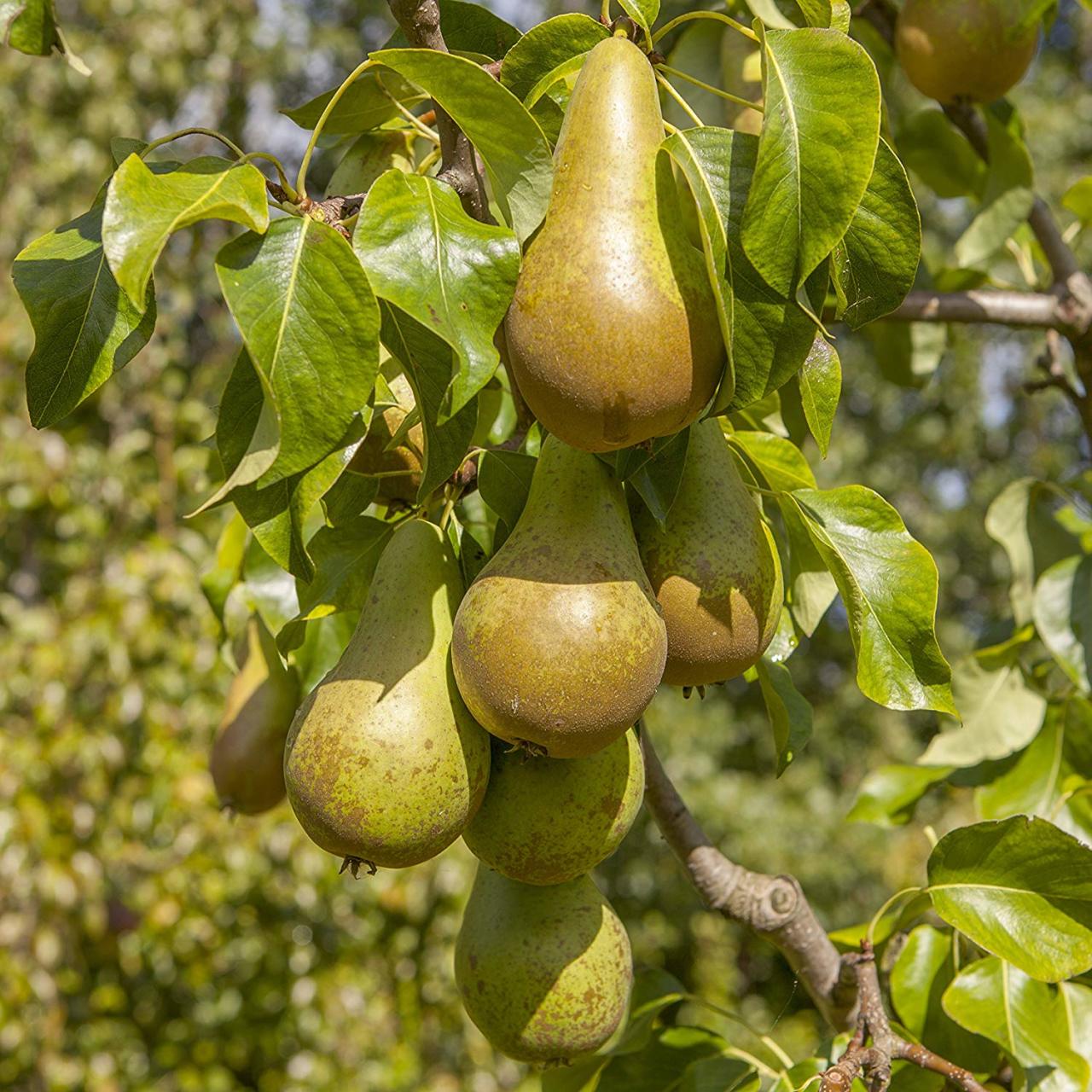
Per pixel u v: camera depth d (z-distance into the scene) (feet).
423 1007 22.09
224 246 3.88
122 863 20.24
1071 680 8.23
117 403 22.06
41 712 19.12
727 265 4.11
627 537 4.42
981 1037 6.56
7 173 23.32
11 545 22.20
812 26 4.72
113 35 24.36
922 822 30.19
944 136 9.06
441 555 4.71
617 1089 6.59
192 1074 21.48
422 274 3.98
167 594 19.99
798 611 6.06
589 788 4.62
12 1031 18.65
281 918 21.26
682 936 31.73
